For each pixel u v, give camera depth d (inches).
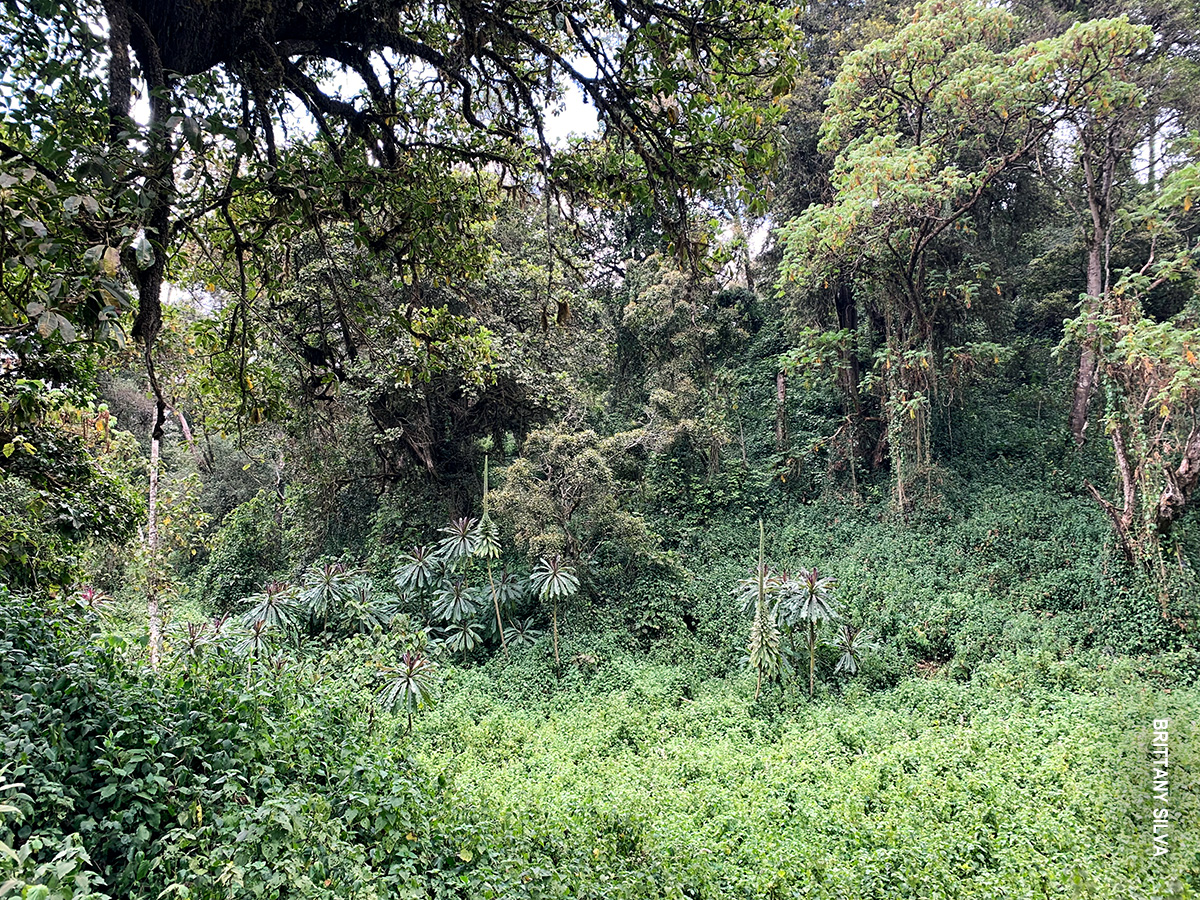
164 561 485.7
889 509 684.1
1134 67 624.1
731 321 832.9
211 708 192.1
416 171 214.2
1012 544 601.9
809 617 477.4
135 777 146.3
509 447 750.5
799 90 789.2
